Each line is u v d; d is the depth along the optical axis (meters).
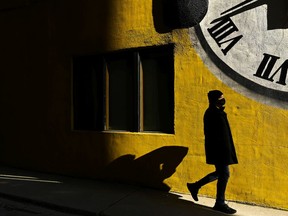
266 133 5.42
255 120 5.50
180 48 6.12
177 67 6.14
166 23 6.20
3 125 8.56
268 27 5.41
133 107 6.71
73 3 7.39
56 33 7.65
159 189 6.32
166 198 5.85
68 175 7.48
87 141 7.23
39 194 6.08
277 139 5.34
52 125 7.73
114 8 6.84
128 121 6.86
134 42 6.61
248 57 5.55
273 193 5.37
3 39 8.53
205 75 5.89
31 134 8.05
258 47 5.48
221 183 5.18
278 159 5.33
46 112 7.81
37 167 7.96
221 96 5.19
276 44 5.35
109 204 5.54
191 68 6.01
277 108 5.34
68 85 7.50
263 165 5.44
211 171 5.83
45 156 7.84
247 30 5.56
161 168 6.30
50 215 5.29
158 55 6.51
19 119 8.26
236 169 5.64
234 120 5.64
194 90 5.98
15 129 8.34
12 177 7.38
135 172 6.60
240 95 5.60
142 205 5.49
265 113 5.42
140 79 6.69
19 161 8.27
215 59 5.81
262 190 5.45
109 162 6.92
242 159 5.59
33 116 8.02
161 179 6.30
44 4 7.80
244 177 5.58
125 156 6.72
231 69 5.68
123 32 6.73
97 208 5.35
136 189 6.39
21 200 5.92
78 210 5.32
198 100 5.95
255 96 5.50
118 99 7.00
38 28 7.92
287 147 5.27
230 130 5.19
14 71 8.34
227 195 5.71
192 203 5.59
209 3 5.86
